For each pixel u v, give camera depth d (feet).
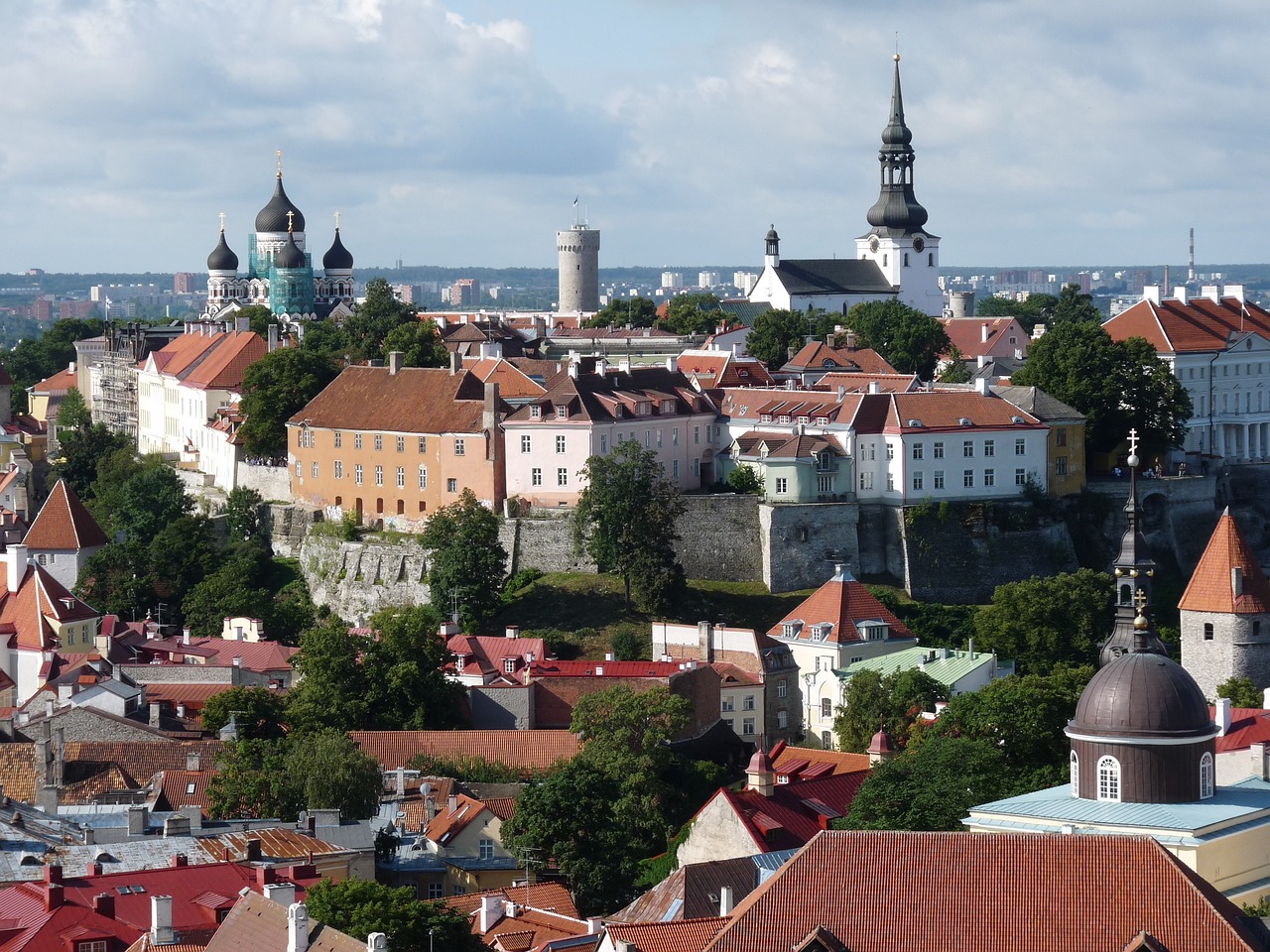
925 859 442.91
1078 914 430.61
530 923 572.10
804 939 433.89
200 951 487.20
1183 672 533.96
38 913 517.55
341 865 603.26
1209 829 506.48
